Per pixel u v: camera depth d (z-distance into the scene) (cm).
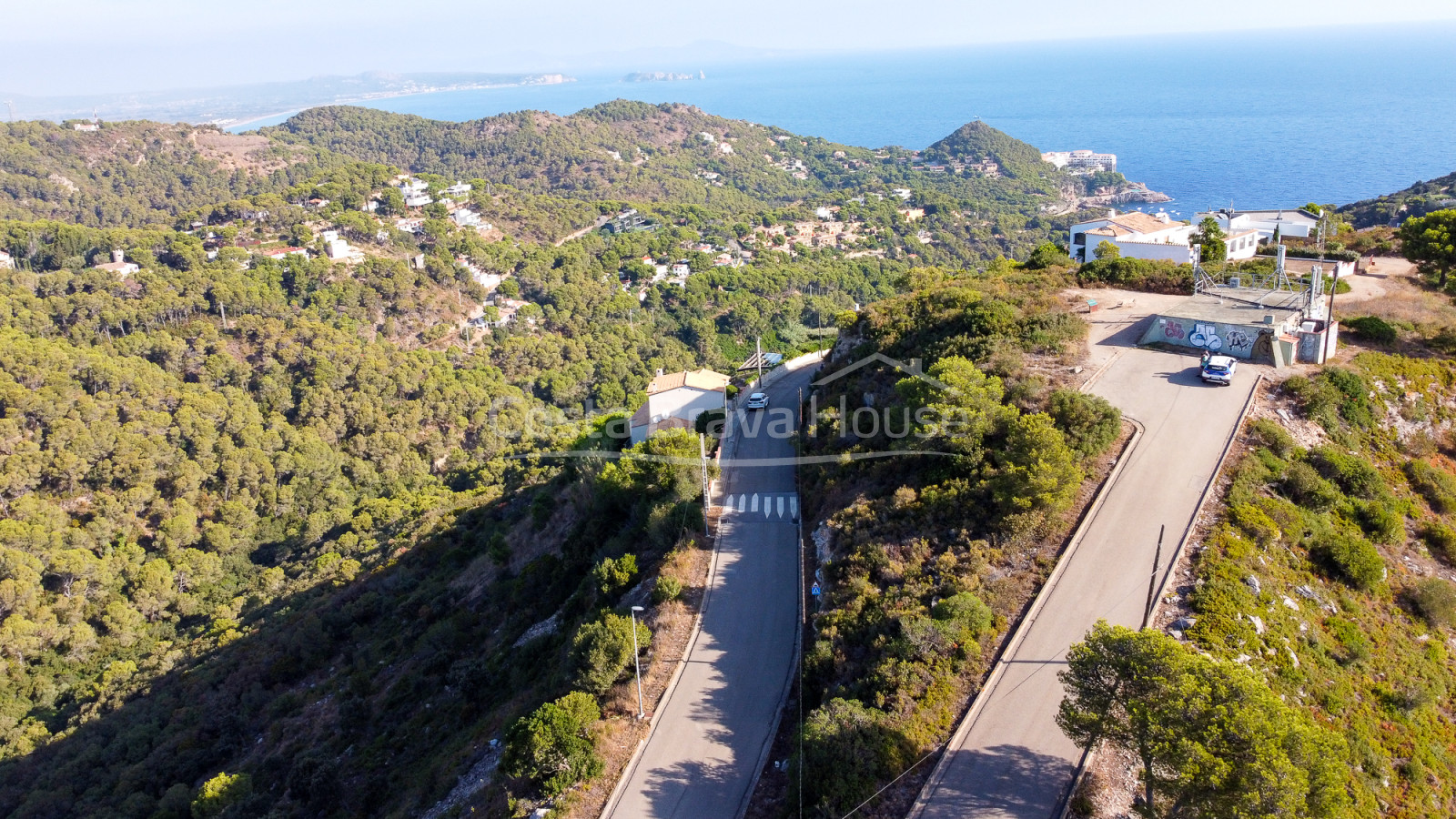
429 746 3447
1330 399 3284
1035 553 2717
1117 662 1884
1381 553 2738
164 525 7594
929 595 2645
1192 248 5662
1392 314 4272
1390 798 2027
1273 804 1612
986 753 2141
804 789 2166
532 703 3088
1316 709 2172
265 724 4391
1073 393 3284
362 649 4897
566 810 2344
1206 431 3186
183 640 6506
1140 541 2692
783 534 3622
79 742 4809
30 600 6322
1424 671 2369
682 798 2344
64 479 7550
